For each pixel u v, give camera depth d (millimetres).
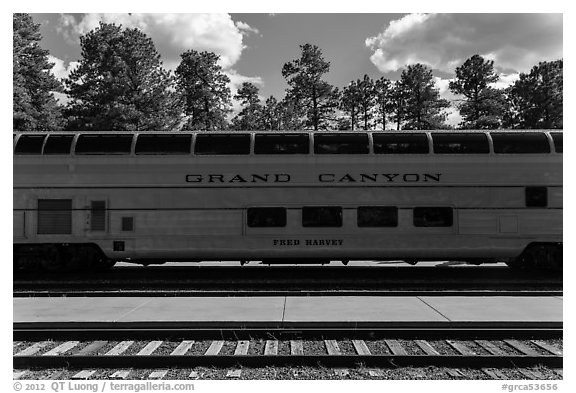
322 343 7086
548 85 46625
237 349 6805
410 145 12469
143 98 36375
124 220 12484
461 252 12336
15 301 9320
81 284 11766
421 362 6203
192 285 11625
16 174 12531
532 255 12820
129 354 6629
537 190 12320
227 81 46375
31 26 42250
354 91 55188
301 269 14375
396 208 12391
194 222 12445
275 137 12617
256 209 12492
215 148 12562
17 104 36594
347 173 12422
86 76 38719
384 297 9500
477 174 12352
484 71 44906
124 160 12531
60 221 12531
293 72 47312
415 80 48625
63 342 7156
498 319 7680
